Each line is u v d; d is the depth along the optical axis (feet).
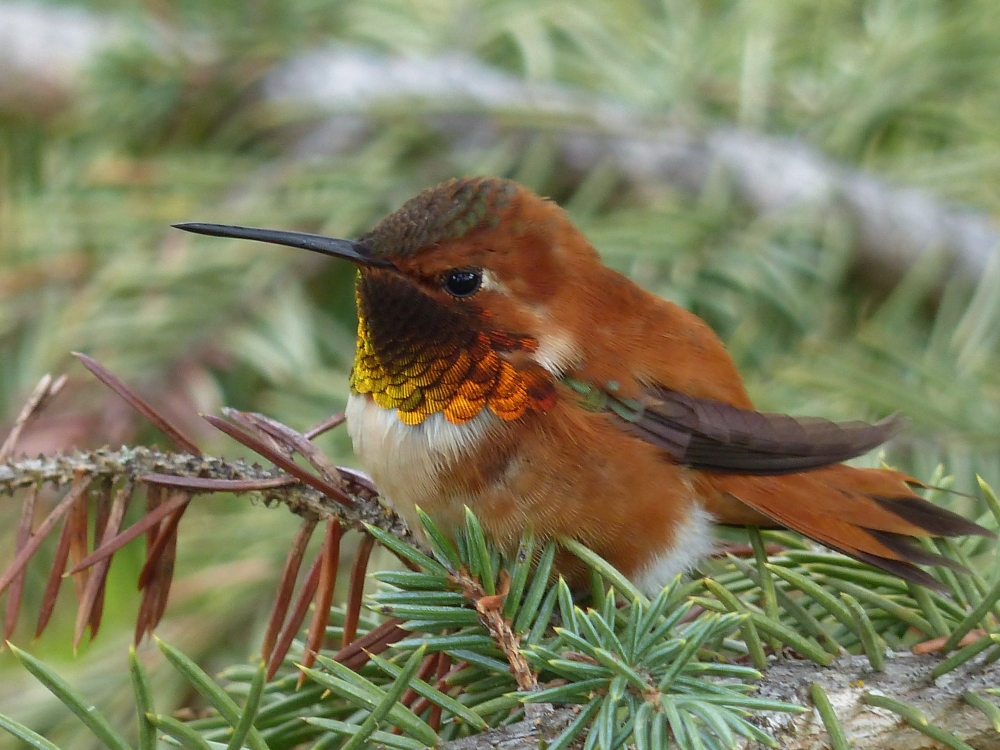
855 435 4.90
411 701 4.84
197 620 4.99
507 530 4.88
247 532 4.99
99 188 5.05
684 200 5.05
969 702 4.81
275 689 4.85
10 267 5.04
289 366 5.00
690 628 4.81
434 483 4.88
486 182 4.90
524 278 4.89
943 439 4.98
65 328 5.01
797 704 4.81
